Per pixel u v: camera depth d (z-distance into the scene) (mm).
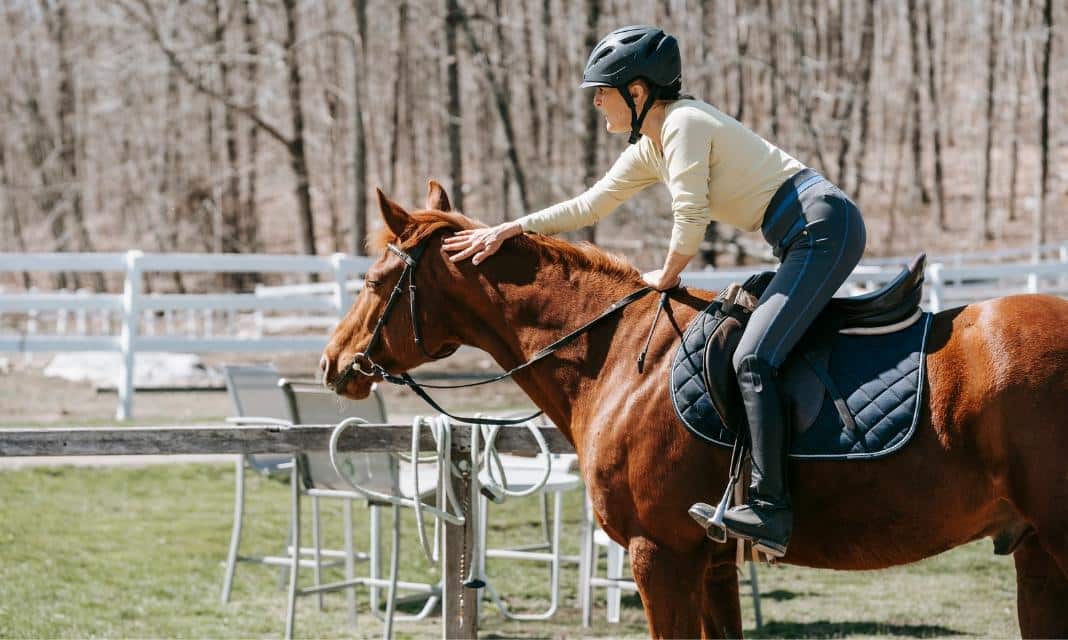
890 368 4812
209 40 35031
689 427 4930
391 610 7852
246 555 10547
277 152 40469
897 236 44594
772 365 4816
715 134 5086
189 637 8234
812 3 42188
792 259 4957
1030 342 4609
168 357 22391
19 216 44875
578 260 5484
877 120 52562
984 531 4797
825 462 4793
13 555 10133
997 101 50344
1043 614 4863
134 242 41000
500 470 5922
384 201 5621
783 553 4770
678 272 5203
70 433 5824
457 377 22562
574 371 5355
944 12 49656
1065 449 4445
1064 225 44344
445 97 38500
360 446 5957
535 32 39594
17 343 16453
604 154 35906
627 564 11016
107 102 36938
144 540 10859
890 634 8414
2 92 39438
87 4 34062
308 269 18812
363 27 34469
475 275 5543
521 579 10539
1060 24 45469
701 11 37531
